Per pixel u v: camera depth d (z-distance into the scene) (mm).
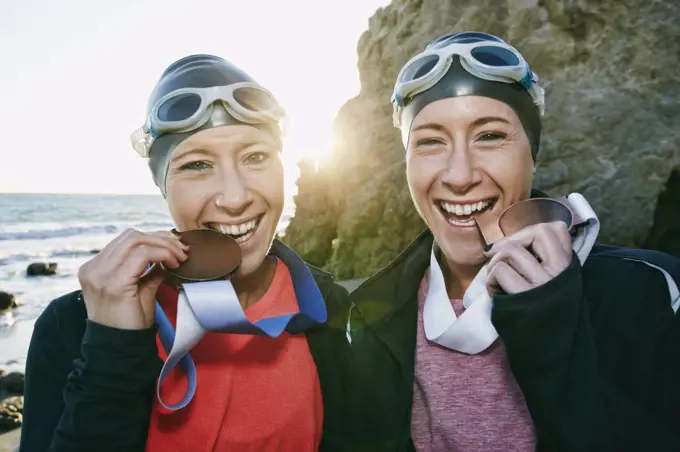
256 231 513
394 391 551
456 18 3154
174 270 441
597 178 2555
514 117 520
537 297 408
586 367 416
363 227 3404
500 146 516
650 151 2508
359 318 600
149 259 428
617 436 423
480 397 517
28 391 469
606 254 508
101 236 11055
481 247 537
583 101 2676
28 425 457
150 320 440
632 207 2473
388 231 3236
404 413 534
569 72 2770
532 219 474
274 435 483
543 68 2844
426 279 592
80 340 475
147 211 18453
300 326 522
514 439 501
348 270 3453
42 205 20406
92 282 422
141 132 533
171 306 513
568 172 2611
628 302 456
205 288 436
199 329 435
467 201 520
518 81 517
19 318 4332
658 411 426
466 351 499
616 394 435
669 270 455
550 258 423
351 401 561
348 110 3764
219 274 444
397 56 3398
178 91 484
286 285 574
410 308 578
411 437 545
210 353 498
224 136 484
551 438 424
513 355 427
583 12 2764
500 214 524
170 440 466
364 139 3549
